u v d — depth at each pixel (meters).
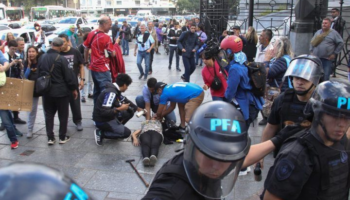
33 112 5.40
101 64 6.07
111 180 4.13
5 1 49.75
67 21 27.02
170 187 1.44
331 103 1.61
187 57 8.95
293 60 2.52
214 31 13.45
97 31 6.04
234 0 15.48
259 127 5.79
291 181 1.67
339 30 8.72
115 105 5.12
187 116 4.95
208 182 1.42
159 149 4.96
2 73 4.82
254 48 8.12
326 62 7.28
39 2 53.91
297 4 9.59
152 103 5.43
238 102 3.98
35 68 5.46
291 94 2.58
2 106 4.90
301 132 1.85
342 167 1.72
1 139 5.43
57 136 5.57
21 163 0.79
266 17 14.03
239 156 1.33
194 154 1.38
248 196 3.72
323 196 1.71
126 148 5.04
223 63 4.56
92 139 5.43
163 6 89.38
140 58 10.08
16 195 0.68
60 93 4.97
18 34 14.48
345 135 1.76
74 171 4.36
